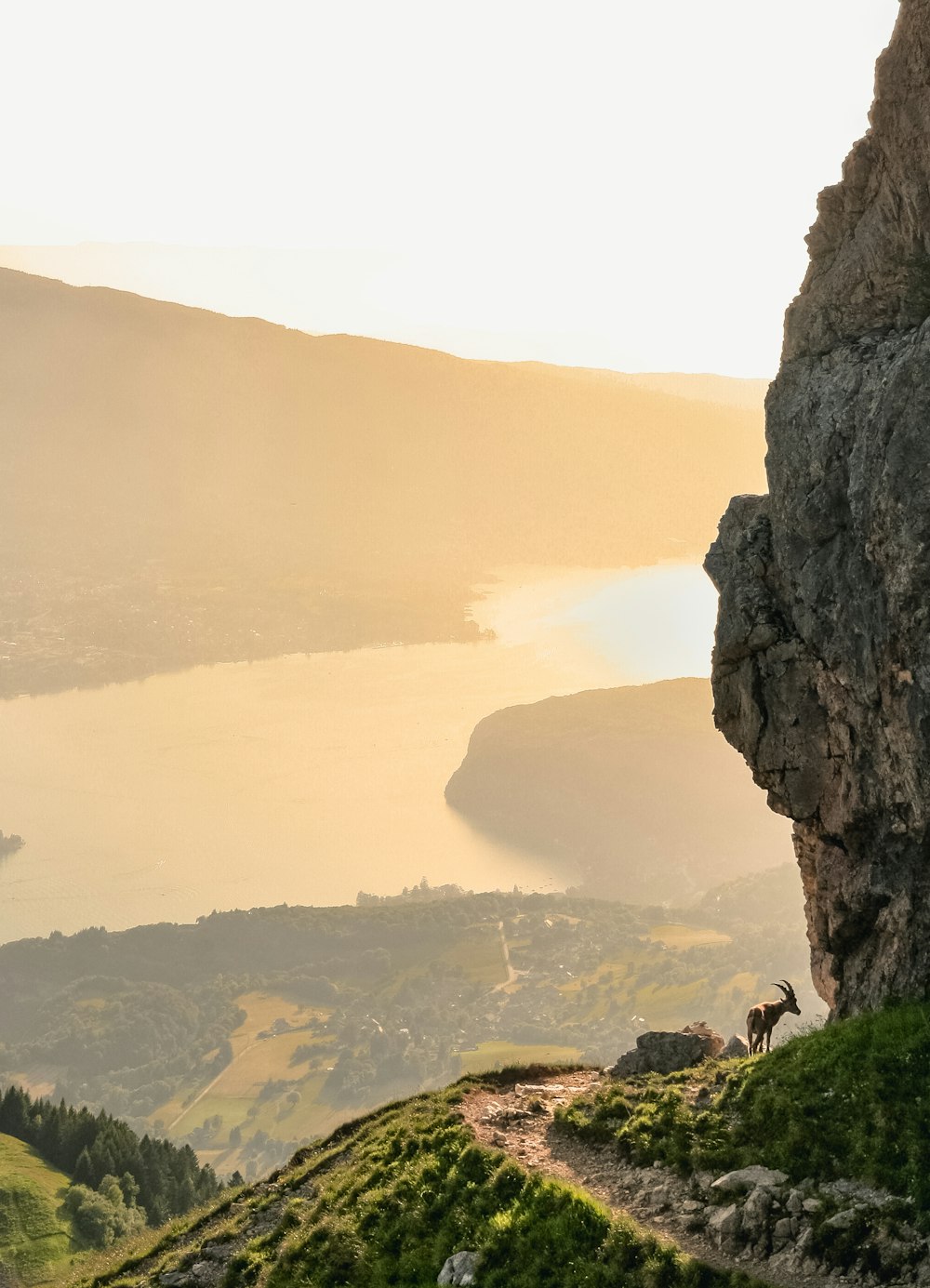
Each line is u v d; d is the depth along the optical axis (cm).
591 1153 3216
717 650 3941
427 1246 3089
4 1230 12719
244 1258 3541
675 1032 3784
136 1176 14888
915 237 3512
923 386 3166
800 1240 2470
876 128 3616
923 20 3400
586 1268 2678
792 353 3878
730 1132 2964
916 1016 2981
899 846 3403
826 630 3556
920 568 3125
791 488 3722
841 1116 2786
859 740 3503
